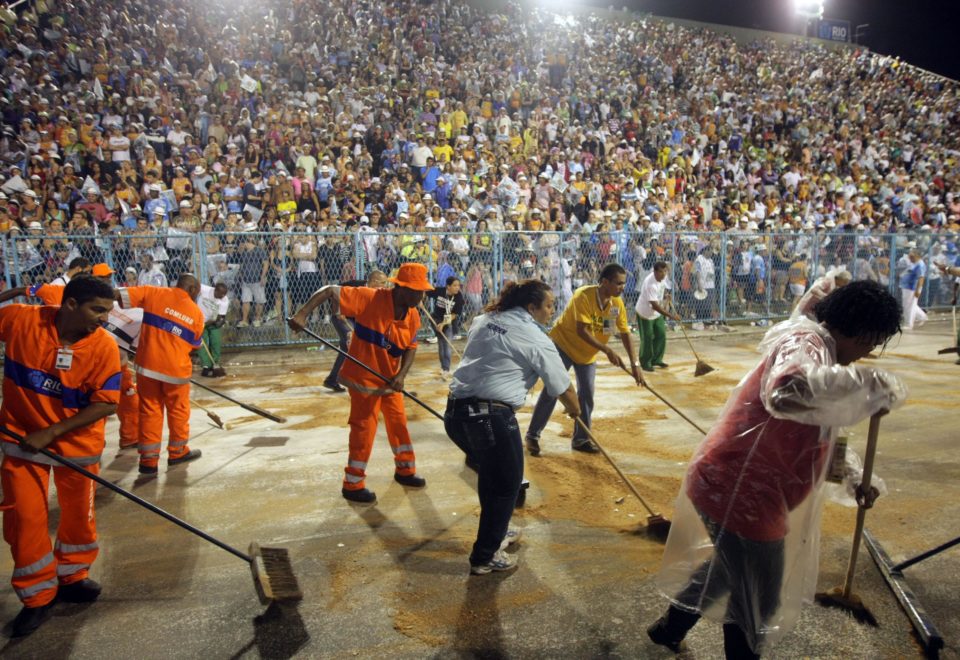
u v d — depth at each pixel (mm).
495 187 15023
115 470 5449
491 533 3576
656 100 21656
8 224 10633
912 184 21500
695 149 19812
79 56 14969
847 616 3193
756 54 28359
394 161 15188
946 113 27781
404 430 4965
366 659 2889
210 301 9500
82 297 3096
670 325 13602
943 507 4512
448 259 12062
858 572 3613
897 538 4039
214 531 4227
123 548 3990
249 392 8516
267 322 11352
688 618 2693
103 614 3264
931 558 3781
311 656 2912
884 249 15930
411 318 4816
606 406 7551
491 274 12414
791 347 2273
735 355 11344
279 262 11234
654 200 16422
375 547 3975
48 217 11461
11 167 11969
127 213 12117
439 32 20891
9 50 14258
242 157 14141
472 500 4727
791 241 14773
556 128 18266
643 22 27750
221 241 11078
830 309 2336
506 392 3494
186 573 3674
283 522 4355
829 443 2340
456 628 3121
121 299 5219
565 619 3195
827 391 2105
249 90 15953
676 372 9750
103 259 10703
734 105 23359
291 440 6273
